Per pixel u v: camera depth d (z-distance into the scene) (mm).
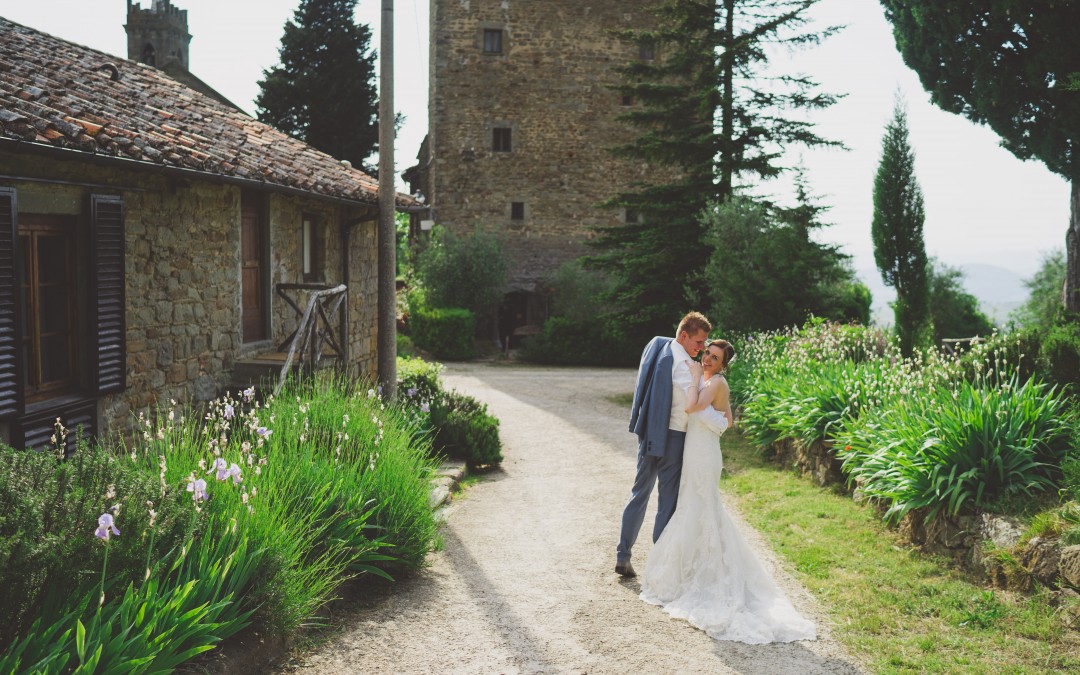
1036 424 5840
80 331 6594
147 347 7367
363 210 12344
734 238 15875
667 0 17562
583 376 21484
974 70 11547
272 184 8266
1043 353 7148
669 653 4102
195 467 4566
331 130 33938
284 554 4027
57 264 6477
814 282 15422
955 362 7680
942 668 3889
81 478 3500
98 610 2967
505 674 3809
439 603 4766
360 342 12414
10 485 3172
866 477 6750
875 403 7914
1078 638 4121
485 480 8938
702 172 17516
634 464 9828
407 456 6012
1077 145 11188
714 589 4691
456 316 26750
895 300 11883
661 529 5055
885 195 11609
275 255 9945
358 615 4520
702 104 17141
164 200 7551
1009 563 4816
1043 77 10914
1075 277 11906
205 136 8492
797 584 5191
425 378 12156
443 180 29500
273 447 5223
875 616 4566
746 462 9297
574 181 30000
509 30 29375
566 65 29672
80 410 6480
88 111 6789
